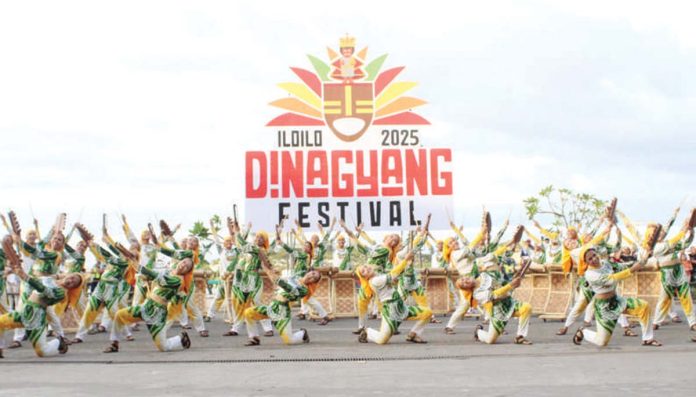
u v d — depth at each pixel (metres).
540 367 9.10
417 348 11.70
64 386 8.00
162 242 16.02
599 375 8.36
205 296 20.06
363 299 14.23
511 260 18.02
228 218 15.05
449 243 15.00
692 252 17.02
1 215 13.63
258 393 7.39
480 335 12.46
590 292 13.62
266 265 12.57
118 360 10.38
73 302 12.20
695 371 8.62
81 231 13.71
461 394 7.15
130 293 17.84
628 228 14.56
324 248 18.78
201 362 10.12
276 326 12.48
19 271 10.86
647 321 11.46
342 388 7.66
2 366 9.84
